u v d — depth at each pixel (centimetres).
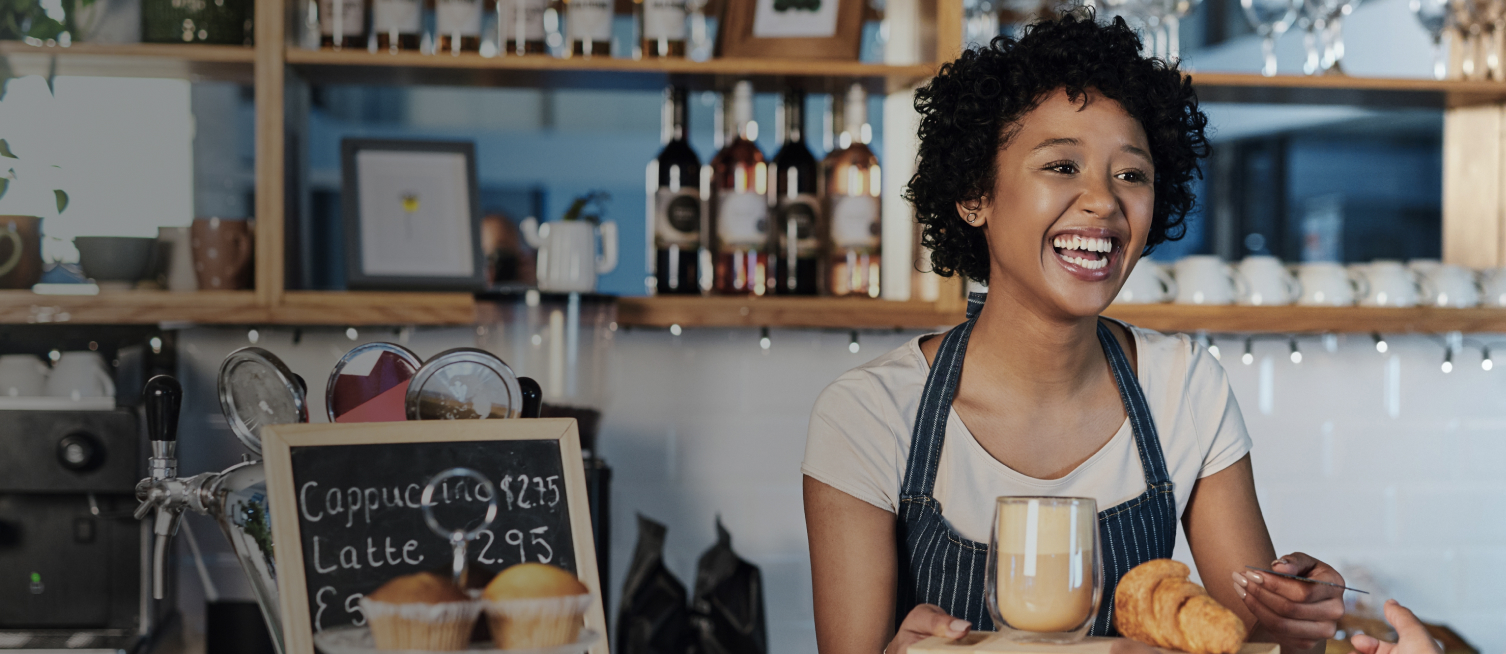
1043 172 101
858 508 109
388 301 181
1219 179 369
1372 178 370
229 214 233
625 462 213
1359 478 229
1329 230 369
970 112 107
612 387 201
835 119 201
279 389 92
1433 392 231
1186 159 114
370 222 185
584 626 81
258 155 178
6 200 181
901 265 212
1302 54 283
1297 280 206
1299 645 96
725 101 202
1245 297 201
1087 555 81
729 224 193
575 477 87
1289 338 227
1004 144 105
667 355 214
